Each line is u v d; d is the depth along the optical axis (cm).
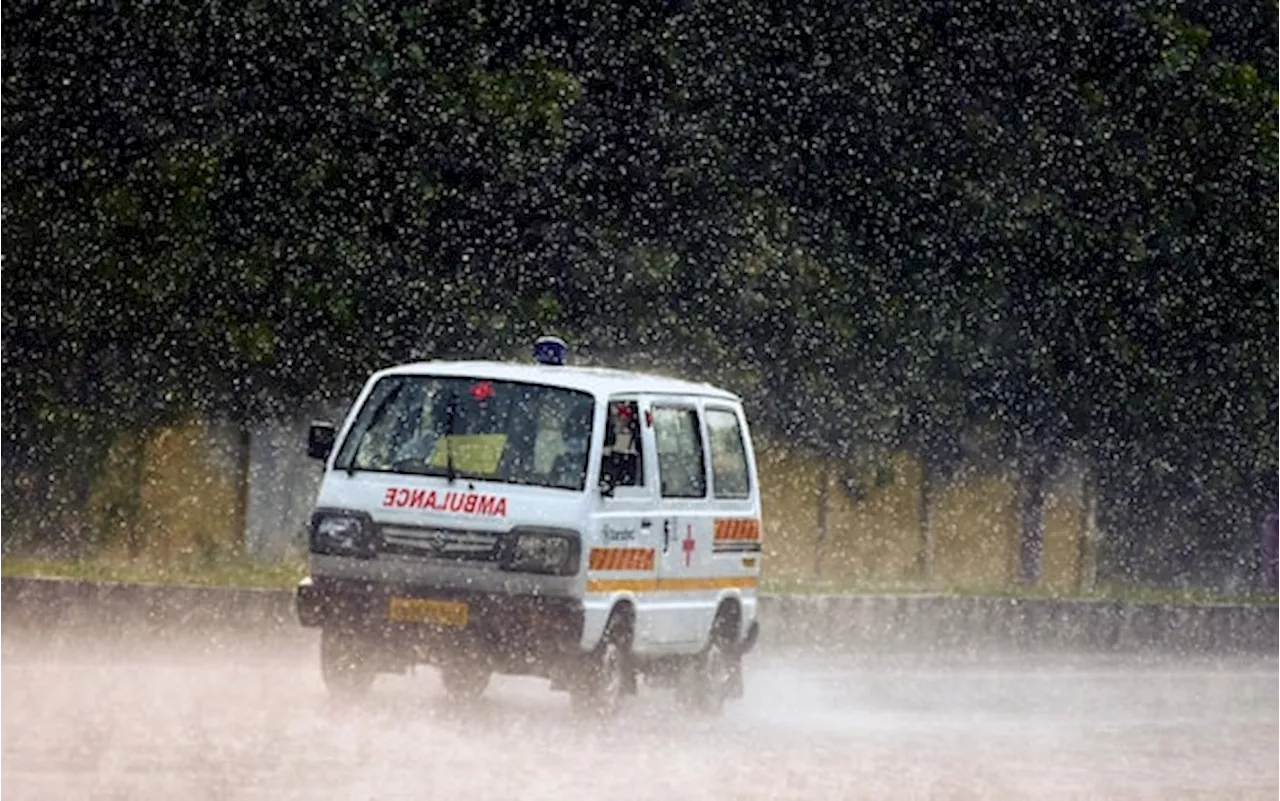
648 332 7225
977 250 8250
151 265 6675
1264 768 3966
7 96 6562
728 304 7375
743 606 4347
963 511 8962
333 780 2903
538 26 7094
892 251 8056
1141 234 8681
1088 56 8462
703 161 7269
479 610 3778
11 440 6694
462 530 3806
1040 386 8712
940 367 8300
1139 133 8644
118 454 6788
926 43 7994
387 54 6750
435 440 3912
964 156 8131
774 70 7625
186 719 3425
